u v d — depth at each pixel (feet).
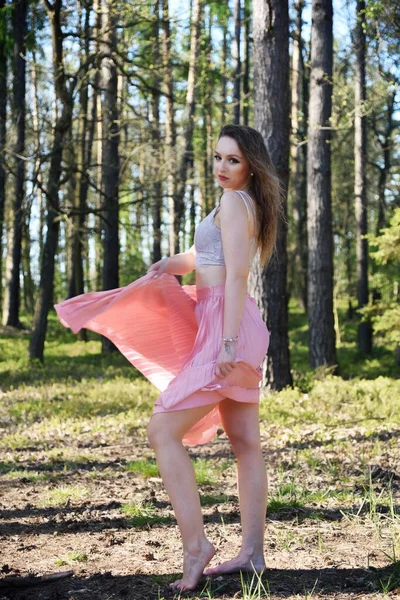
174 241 80.28
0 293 137.80
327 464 21.79
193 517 10.60
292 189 117.08
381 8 45.19
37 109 77.20
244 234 10.98
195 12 76.69
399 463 21.13
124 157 76.79
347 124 54.80
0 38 75.25
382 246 52.21
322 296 58.39
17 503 18.42
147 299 11.93
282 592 10.44
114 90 74.08
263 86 41.47
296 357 85.25
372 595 10.16
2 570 12.01
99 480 21.43
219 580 11.06
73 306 11.60
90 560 12.67
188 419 10.78
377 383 44.32
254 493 11.45
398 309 56.70
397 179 88.69
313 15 57.67
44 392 47.44
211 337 11.06
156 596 10.53
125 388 48.80
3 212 85.15
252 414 11.52
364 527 14.21
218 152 11.53
